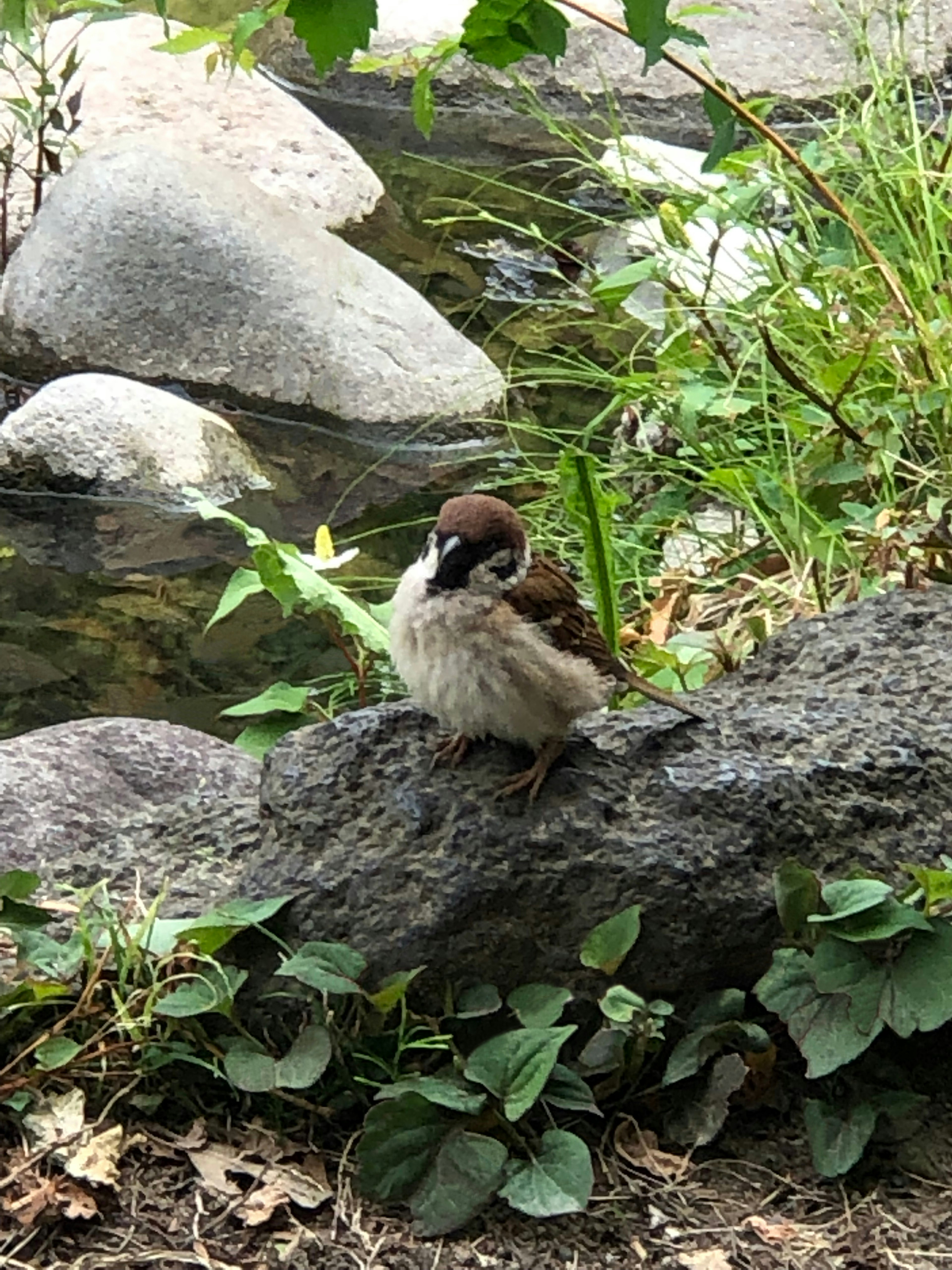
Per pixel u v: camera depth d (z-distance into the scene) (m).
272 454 6.32
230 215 6.82
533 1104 2.58
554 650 2.71
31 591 5.24
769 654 3.63
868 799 3.00
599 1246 2.50
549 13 2.56
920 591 3.71
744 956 2.83
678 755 2.99
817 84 9.21
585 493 3.40
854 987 2.68
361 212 8.16
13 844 3.27
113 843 3.23
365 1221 2.51
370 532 5.70
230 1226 2.49
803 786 2.96
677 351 4.89
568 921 2.80
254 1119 2.69
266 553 3.63
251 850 3.19
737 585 4.62
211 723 4.51
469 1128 2.60
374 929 2.78
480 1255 2.47
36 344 6.72
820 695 3.35
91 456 5.86
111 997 2.77
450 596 2.67
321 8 2.20
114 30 8.76
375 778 2.93
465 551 2.66
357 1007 2.73
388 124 9.52
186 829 3.26
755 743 3.07
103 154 7.02
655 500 5.17
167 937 2.81
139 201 6.77
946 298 4.64
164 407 6.04
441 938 2.77
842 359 4.45
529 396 6.55
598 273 6.20
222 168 7.14
